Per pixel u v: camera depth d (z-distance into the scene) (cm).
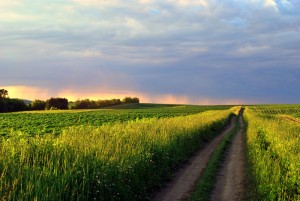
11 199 888
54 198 933
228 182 1727
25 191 934
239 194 1498
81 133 1972
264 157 1769
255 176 1599
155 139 2016
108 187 1143
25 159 1219
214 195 1495
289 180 1292
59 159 1212
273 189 1208
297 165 1434
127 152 1479
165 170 1762
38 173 1030
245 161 2306
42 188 949
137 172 1420
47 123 4731
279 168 1437
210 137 3634
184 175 1852
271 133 2748
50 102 14788
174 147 2138
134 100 19888
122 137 1898
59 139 1634
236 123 6862
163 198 1438
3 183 941
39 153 1319
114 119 5909
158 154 1791
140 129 2347
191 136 2738
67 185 1004
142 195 1371
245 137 3928
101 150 1408
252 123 4944
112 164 1268
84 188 1072
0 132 3200
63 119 5794
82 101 16275
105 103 17475
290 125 3778
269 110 14162
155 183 1559
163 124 2920
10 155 1205
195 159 2348
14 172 1022
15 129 3659
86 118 6150
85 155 1255
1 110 12619
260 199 1292
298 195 1145
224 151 2806
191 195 1479
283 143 2073
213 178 1800
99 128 2411
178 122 3378
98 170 1180
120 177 1234
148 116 7250
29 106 14162
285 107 16288
